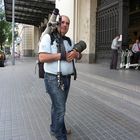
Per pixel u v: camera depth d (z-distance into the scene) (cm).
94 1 2372
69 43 524
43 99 943
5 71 1981
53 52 499
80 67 1820
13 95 1018
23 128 637
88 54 2384
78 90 1096
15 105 857
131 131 614
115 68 1647
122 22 1798
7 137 581
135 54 1711
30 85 1258
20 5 3922
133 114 736
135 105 812
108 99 905
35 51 5947
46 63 504
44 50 495
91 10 2370
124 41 1789
